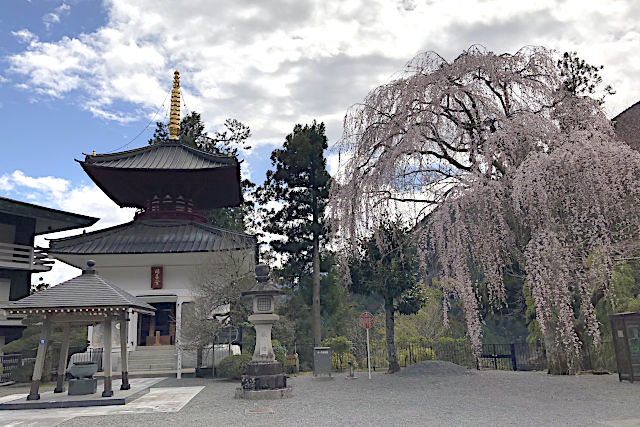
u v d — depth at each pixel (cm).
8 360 2108
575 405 927
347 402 1135
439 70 1261
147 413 1050
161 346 2469
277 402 1188
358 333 3294
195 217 2870
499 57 1255
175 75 3491
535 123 1098
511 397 1073
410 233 1204
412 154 1169
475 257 1073
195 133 3894
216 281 2080
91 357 2227
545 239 941
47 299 1248
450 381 1474
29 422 959
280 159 2997
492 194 1023
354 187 1277
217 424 889
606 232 906
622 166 916
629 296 1493
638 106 1534
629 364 1232
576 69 1977
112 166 2628
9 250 2803
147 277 2469
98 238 2591
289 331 2323
